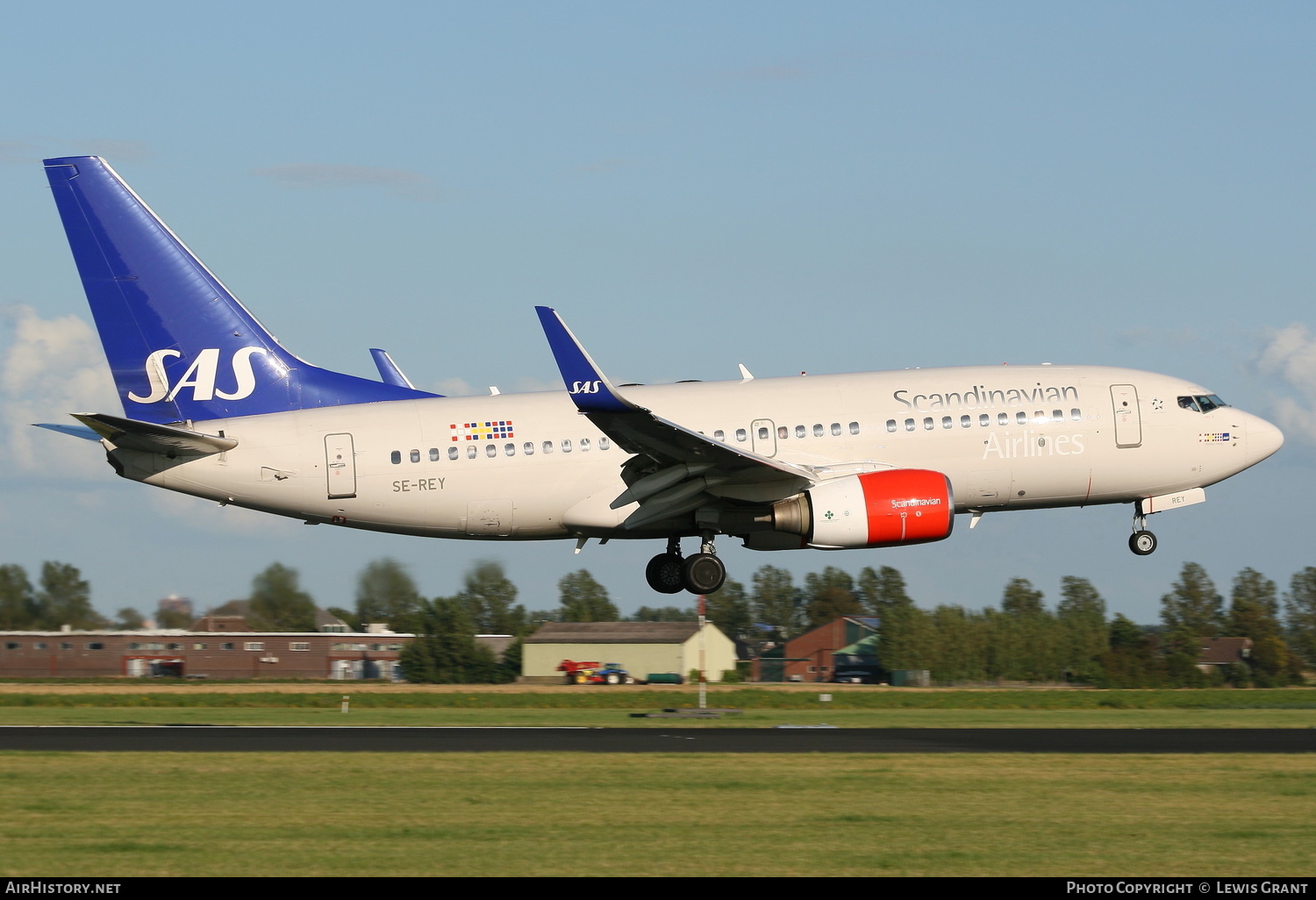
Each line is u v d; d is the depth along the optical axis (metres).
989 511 117.69
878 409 113.25
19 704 151.75
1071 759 78.88
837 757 79.75
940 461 113.12
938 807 61.34
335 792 66.06
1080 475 115.12
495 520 112.38
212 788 67.81
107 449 111.50
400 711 137.25
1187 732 98.75
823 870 49.56
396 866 50.31
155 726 108.50
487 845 53.56
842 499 107.56
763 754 81.88
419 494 111.25
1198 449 116.25
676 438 102.25
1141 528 121.12
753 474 107.38
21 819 59.00
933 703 148.00
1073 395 115.56
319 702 153.88
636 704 150.25
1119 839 54.69
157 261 113.88
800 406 112.81
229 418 113.62
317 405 115.31
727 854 52.12
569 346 97.31
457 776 71.56
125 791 66.69
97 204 113.38
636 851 52.53
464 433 111.69
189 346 114.00
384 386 117.31
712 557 114.38
